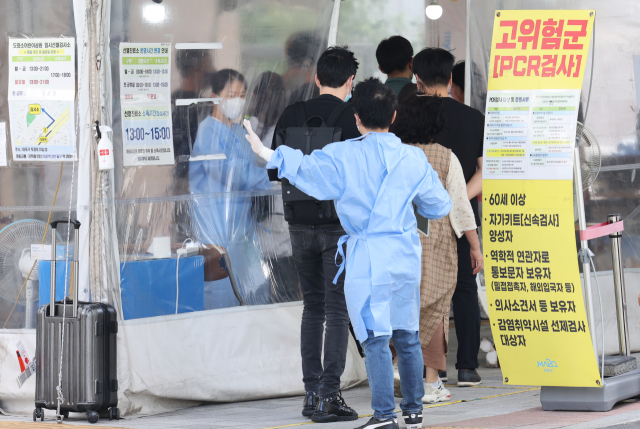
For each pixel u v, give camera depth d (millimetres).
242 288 17672
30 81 15891
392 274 12312
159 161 16438
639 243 22219
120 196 15922
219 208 17359
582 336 14266
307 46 18781
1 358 16297
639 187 22031
